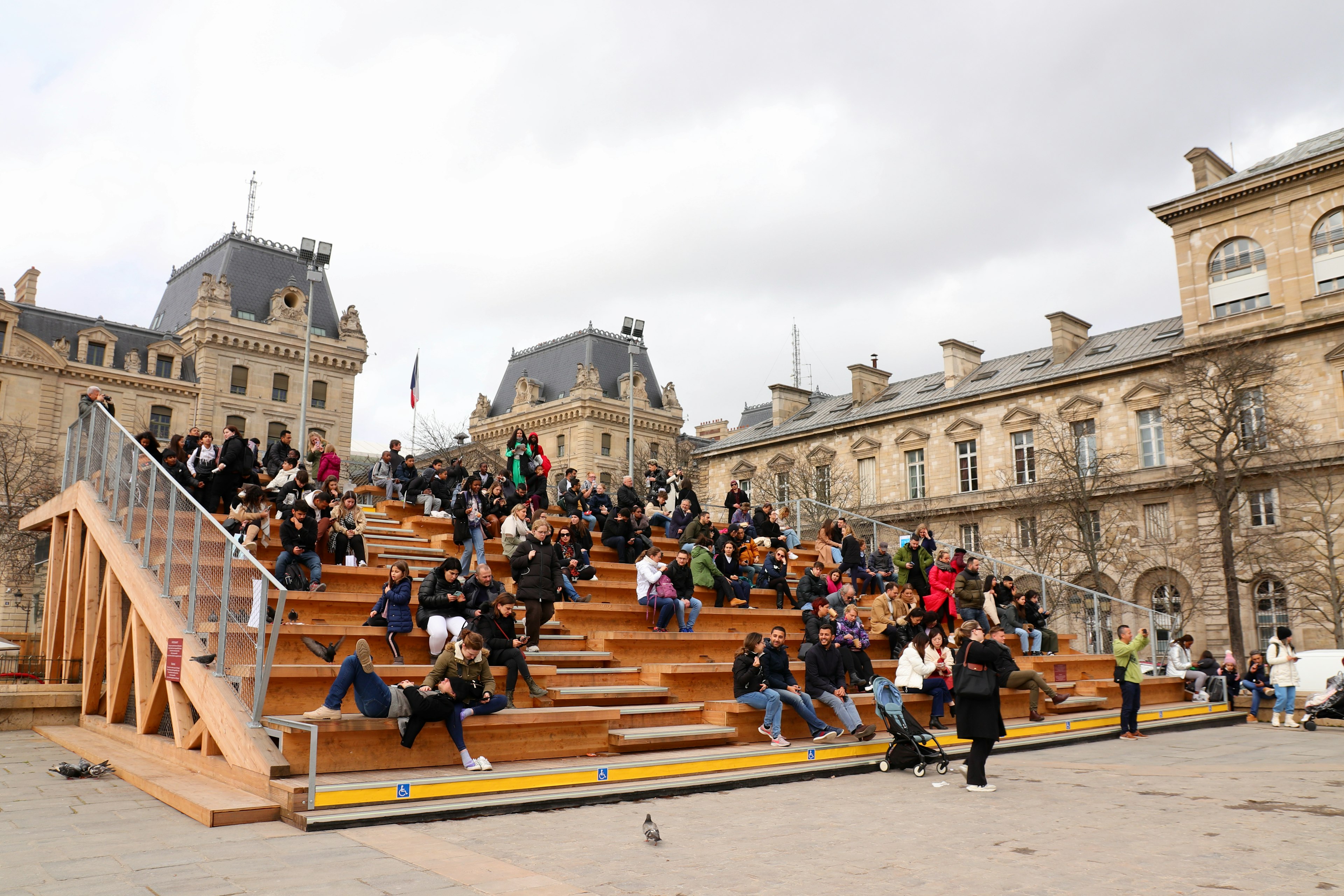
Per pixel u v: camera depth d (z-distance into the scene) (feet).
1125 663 55.77
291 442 67.67
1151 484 143.43
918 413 181.27
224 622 34.65
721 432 291.58
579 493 71.77
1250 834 27.37
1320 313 130.31
